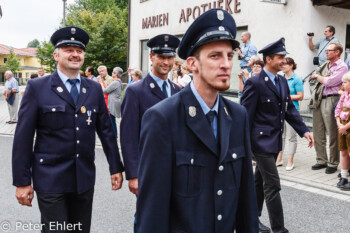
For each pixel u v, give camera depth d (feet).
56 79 8.54
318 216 13.19
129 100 9.22
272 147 11.02
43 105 8.23
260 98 11.24
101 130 9.20
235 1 36.96
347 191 15.72
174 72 26.58
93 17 98.99
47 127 8.30
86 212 8.84
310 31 30.55
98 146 26.18
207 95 4.79
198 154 4.72
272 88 11.22
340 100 16.38
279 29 32.42
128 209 14.01
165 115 4.63
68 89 8.67
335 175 18.07
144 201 4.66
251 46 29.30
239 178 5.12
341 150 15.97
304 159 21.45
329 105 18.12
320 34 31.24
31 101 8.17
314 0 30.09
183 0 45.11
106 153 9.29
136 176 8.86
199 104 4.79
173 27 47.32
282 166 19.86
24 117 8.09
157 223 4.56
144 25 53.52
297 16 30.68
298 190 16.07
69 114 8.41
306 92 30.42
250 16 35.50
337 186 16.16
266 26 33.76
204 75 4.62
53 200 8.13
